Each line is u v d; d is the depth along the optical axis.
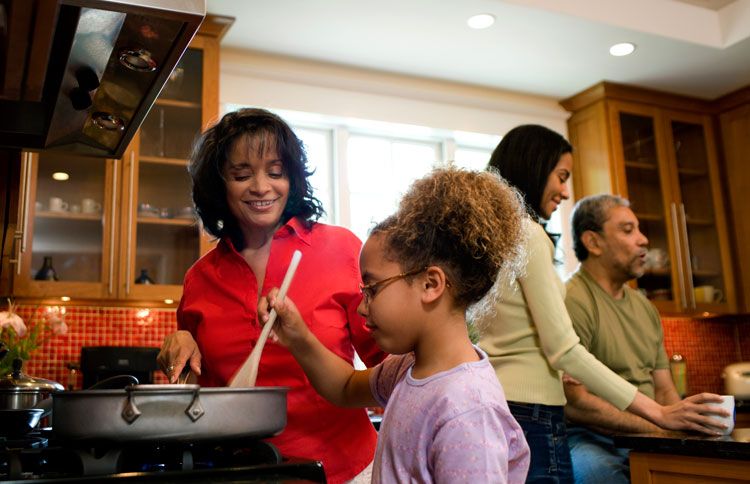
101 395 0.84
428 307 0.90
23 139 1.45
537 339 1.48
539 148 1.71
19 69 1.13
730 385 3.32
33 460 0.92
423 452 0.85
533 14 2.99
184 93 2.99
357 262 1.25
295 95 3.31
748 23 3.28
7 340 2.15
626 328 2.28
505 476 0.81
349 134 3.54
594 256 2.34
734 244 3.92
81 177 2.81
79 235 2.77
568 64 3.47
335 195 3.41
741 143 3.90
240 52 3.22
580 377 1.47
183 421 0.86
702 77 3.70
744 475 1.26
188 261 2.90
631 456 1.48
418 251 0.90
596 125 3.77
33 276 2.67
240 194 1.18
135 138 2.90
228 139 1.17
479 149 3.84
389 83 3.48
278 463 0.87
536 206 1.72
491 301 1.09
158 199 2.91
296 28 3.04
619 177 3.65
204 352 1.21
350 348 1.25
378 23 3.02
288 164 1.20
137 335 2.99
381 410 3.11
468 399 0.83
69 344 2.88
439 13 2.95
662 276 3.72
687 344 4.02
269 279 1.20
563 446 1.47
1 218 1.72
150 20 0.98
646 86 3.78
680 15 3.29
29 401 1.41
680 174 3.87
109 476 0.77
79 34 1.02
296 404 1.15
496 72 3.53
